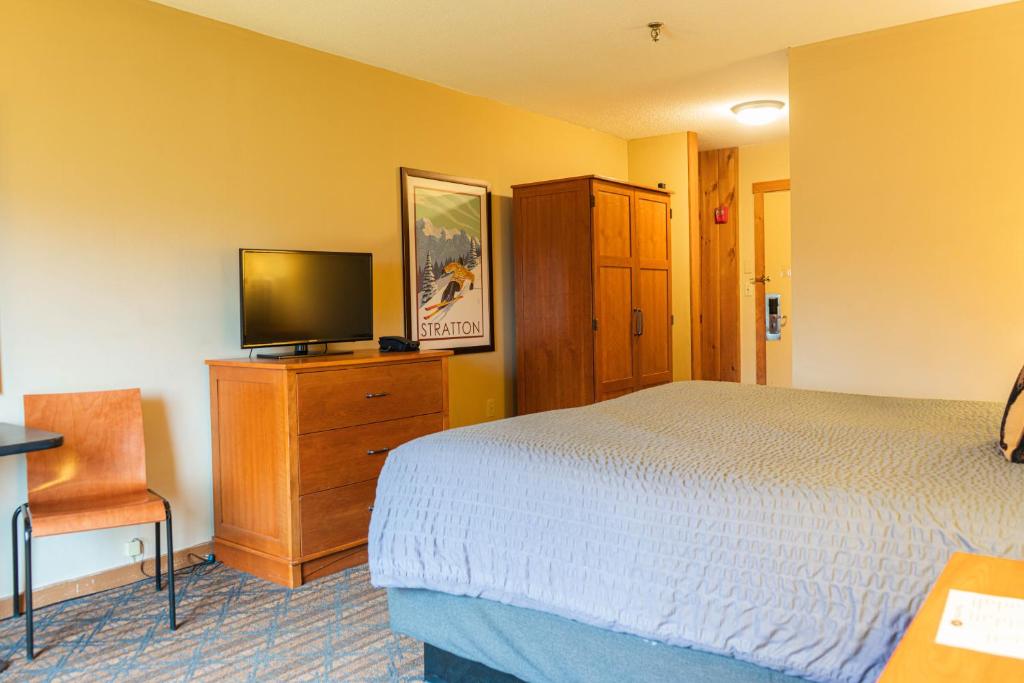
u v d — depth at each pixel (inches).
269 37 143.5
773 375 265.6
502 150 199.6
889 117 148.6
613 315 194.2
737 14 139.4
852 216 153.7
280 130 145.4
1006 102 137.4
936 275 145.5
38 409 109.7
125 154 122.2
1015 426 66.1
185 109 130.1
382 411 132.7
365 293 146.5
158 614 109.3
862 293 153.5
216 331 134.9
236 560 128.6
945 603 36.5
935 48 143.3
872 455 69.7
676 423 89.1
